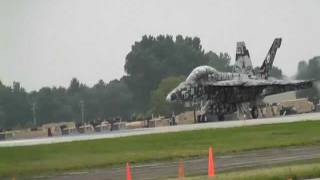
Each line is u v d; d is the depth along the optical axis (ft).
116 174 262.47
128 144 410.31
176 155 338.13
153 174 249.55
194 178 198.18
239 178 192.54
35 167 311.27
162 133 486.79
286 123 544.62
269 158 294.87
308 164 243.60
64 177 265.95
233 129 501.97
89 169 298.76
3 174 290.76
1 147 410.93
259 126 524.11
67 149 390.01
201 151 354.95
